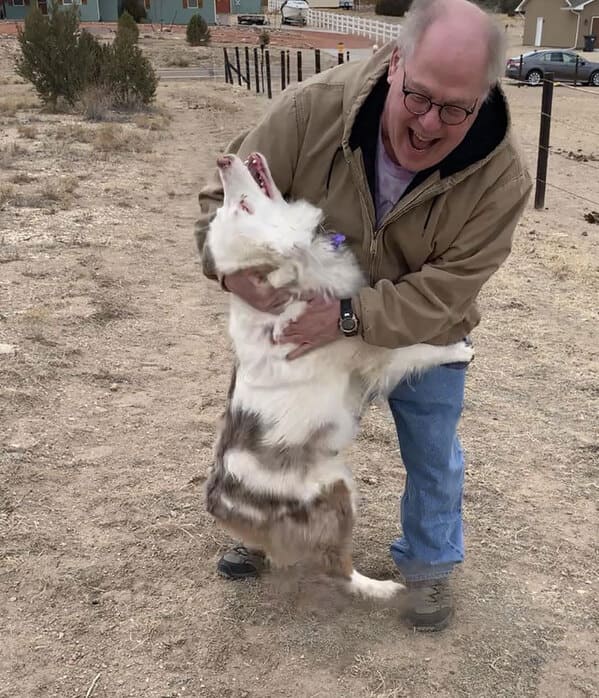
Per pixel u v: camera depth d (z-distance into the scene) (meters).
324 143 2.75
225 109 22.45
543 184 11.27
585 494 4.32
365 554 3.80
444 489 3.21
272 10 79.38
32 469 4.28
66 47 21.14
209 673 3.04
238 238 2.70
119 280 7.48
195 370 5.67
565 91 31.58
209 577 3.57
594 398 5.46
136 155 14.39
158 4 66.50
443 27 2.30
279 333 2.86
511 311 7.12
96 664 3.06
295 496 2.99
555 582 3.62
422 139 2.48
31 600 3.36
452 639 3.27
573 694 3.01
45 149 14.29
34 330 6.07
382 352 2.97
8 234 8.75
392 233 2.80
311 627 3.29
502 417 5.16
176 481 4.28
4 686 2.93
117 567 3.59
